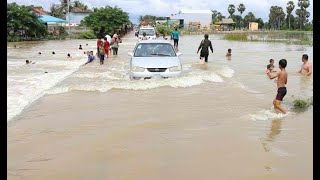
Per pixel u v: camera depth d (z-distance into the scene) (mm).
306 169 5367
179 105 9414
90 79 13320
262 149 6207
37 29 48500
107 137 6836
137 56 13609
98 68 16953
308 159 5758
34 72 16719
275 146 6359
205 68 16406
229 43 40438
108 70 16156
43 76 15391
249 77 14422
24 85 13031
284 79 8703
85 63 19500
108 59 21281
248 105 9461
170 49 14039
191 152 6059
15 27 45656
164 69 12641
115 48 23516
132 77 12758
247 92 11242
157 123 7754
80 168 5449
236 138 6777
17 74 15953
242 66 18125
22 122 7875
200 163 5602
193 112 8711
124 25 65125
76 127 7484
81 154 6000
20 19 46156
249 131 7227
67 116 8328
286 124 7734
